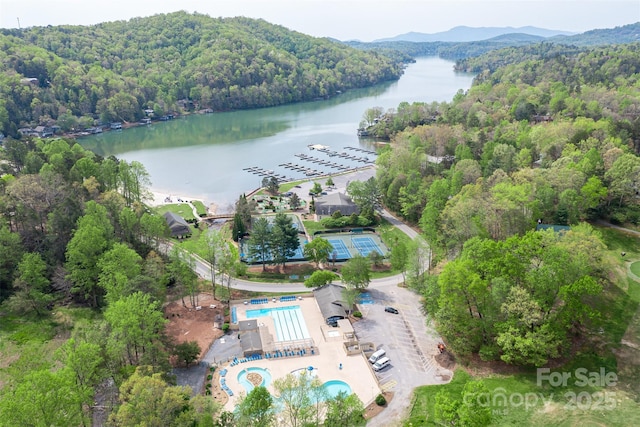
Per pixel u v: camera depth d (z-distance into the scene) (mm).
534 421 82750
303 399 79250
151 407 69938
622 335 102188
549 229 109250
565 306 95750
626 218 150625
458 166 188375
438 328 104875
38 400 66438
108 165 177875
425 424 85125
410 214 185250
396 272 149000
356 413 77812
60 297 123188
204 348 109562
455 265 101375
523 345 90500
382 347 110500
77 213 137375
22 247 125625
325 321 120812
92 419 81000
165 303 122750
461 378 97938
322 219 187625
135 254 118250
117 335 87062
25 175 150125
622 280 120438
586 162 160500
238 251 161375
